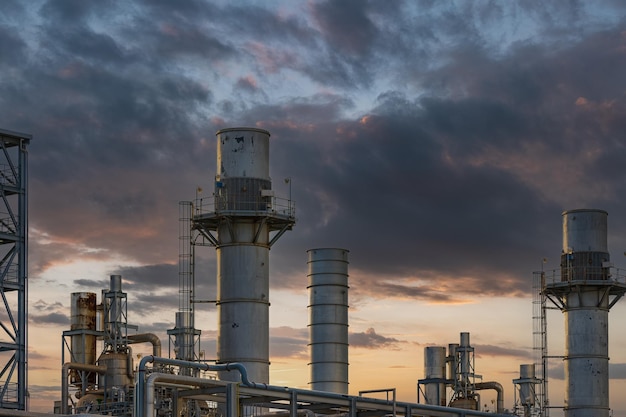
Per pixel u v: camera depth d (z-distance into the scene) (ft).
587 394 395.75
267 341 288.10
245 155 291.38
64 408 336.29
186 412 285.43
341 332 376.89
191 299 306.55
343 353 376.07
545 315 427.74
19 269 280.51
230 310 286.87
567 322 402.72
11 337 276.41
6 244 286.25
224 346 286.25
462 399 441.68
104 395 325.42
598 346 397.39
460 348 448.24
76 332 356.18
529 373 451.53
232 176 290.56
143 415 207.10
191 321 309.63
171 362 214.90
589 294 399.85
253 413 261.24
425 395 449.06
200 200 294.46
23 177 284.00
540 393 431.02
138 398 208.33
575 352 398.83
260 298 288.10
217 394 231.91
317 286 378.73
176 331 363.97
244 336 285.02
